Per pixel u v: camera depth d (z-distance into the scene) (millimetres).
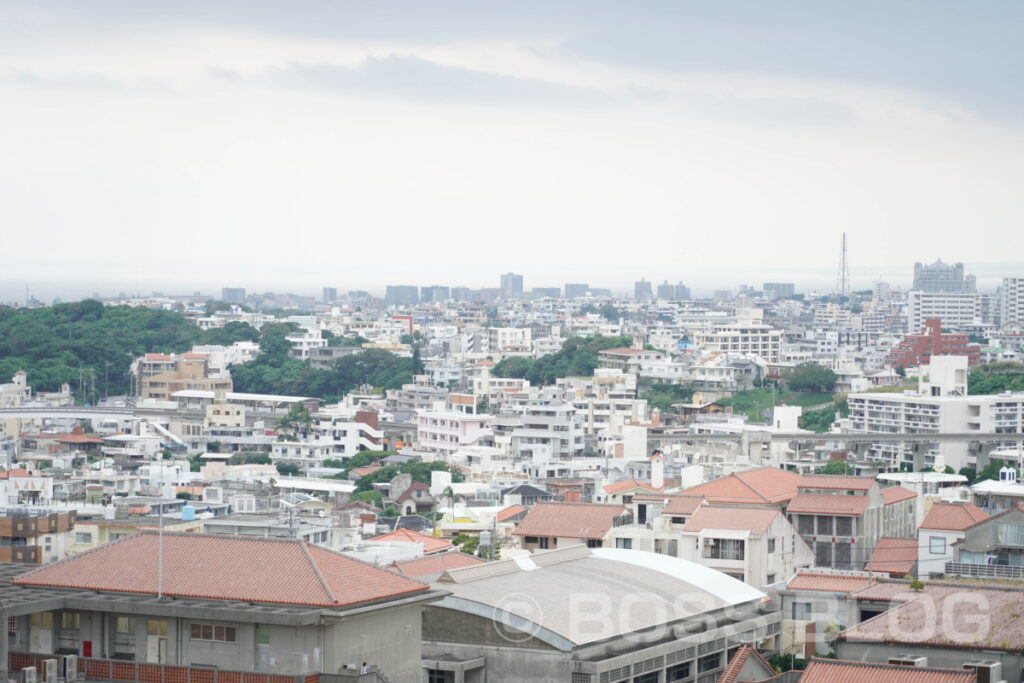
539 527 168125
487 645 112688
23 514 185375
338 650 97562
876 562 160375
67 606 100875
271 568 102375
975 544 152500
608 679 110375
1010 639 105625
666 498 173875
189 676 97812
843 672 98938
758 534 157500
